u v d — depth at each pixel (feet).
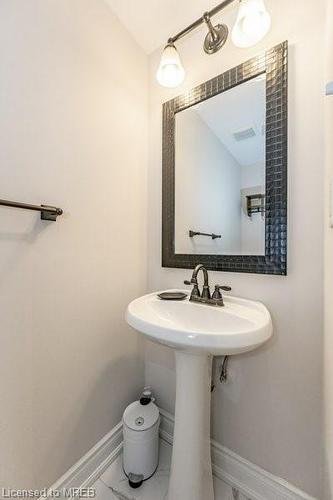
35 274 2.62
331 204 2.12
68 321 2.97
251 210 3.05
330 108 2.19
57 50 2.81
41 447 2.69
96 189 3.32
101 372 3.41
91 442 3.26
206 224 3.47
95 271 3.32
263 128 2.93
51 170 2.76
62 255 2.90
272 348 2.86
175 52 3.40
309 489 2.66
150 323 2.30
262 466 2.98
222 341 1.97
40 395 2.68
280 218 2.75
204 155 3.49
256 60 2.93
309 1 2.60
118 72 3.64
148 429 3.24
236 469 3.15
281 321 2.79
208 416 2.81
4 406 2.37
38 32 2.62
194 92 3.54
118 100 3.65
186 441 2.66
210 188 3.43
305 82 2.61
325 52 2.46
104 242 3.45
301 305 2.65
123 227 3.75
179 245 3.76
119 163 3.67
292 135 2.69
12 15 2.39
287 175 2.72
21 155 2.47
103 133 3.41
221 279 3.30
